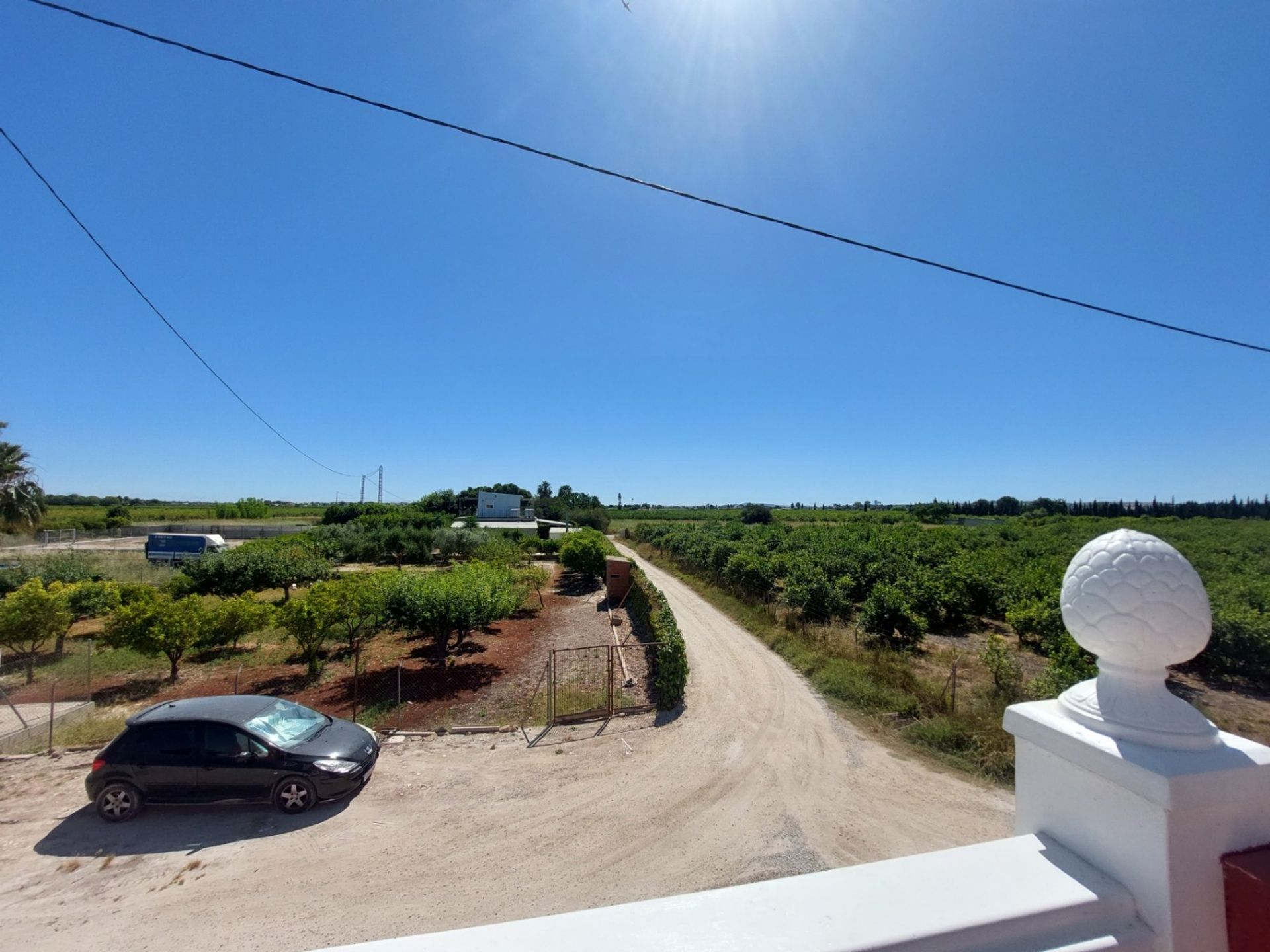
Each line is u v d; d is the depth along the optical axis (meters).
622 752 9.09
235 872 6.25
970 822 6.96
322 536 40.34
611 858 6.35
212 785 7.38
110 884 6.10
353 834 6.94
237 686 12.74
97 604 17.77
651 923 1.07
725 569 24.06
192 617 14.10
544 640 17.20
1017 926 1.10
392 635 17.89
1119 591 1.33
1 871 6.38
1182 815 1.13
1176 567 1.33
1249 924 1.11
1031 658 14.22
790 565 22.80
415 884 5.98
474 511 62.19
